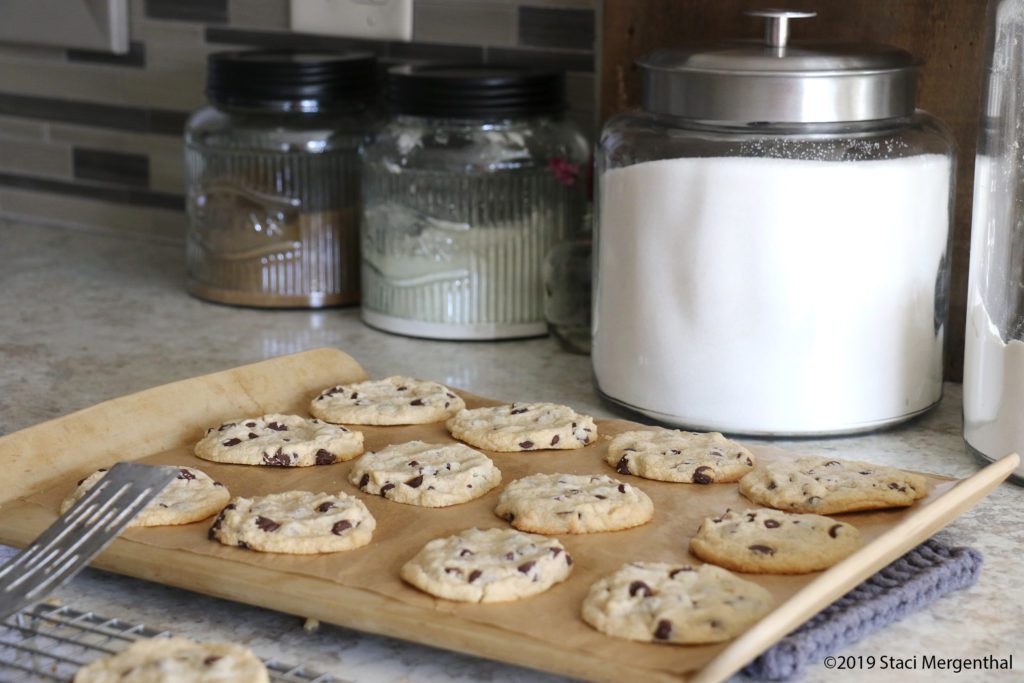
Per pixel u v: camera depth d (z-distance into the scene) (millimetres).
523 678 768
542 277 1435
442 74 1427
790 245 1065
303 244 1568
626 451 1013
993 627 819
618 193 1136
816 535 847
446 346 1443
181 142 1936
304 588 796
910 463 1090
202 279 1630
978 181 1029
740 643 673
